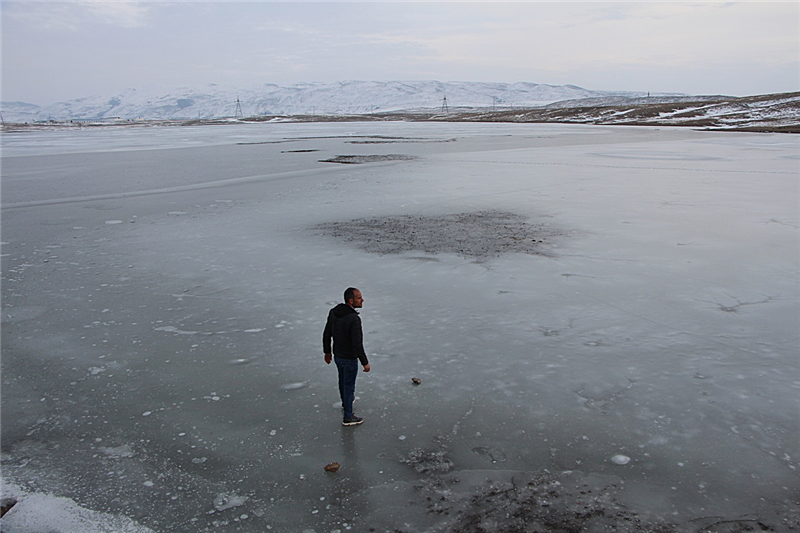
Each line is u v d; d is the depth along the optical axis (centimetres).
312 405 599
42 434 561
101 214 1764
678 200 1811
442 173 2681
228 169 3083
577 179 2389
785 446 502
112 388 650
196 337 787
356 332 530
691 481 457
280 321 837
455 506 436
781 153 3631
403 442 524
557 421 550
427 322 814
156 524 429
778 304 854
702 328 768
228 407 600
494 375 648
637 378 632
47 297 971
